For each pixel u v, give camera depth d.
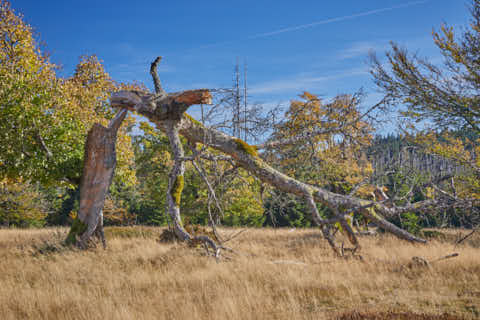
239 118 13.82
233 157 13.70
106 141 14.60
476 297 6.61
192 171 24.39
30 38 16.20
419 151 14.95
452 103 12.20
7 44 15.69
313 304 6.67
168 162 25.17
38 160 15.13
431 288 7.36
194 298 7.11
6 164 15.20
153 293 7.56
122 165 18.97
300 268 9.69
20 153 14.79
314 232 19.94
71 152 16.36
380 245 14.48
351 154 17.92
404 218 17.30
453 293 6.98
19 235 19.22
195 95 12.56
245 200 24.73
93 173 14.73
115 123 14.65
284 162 16.81
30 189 33.44
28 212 32.81
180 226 13.41
